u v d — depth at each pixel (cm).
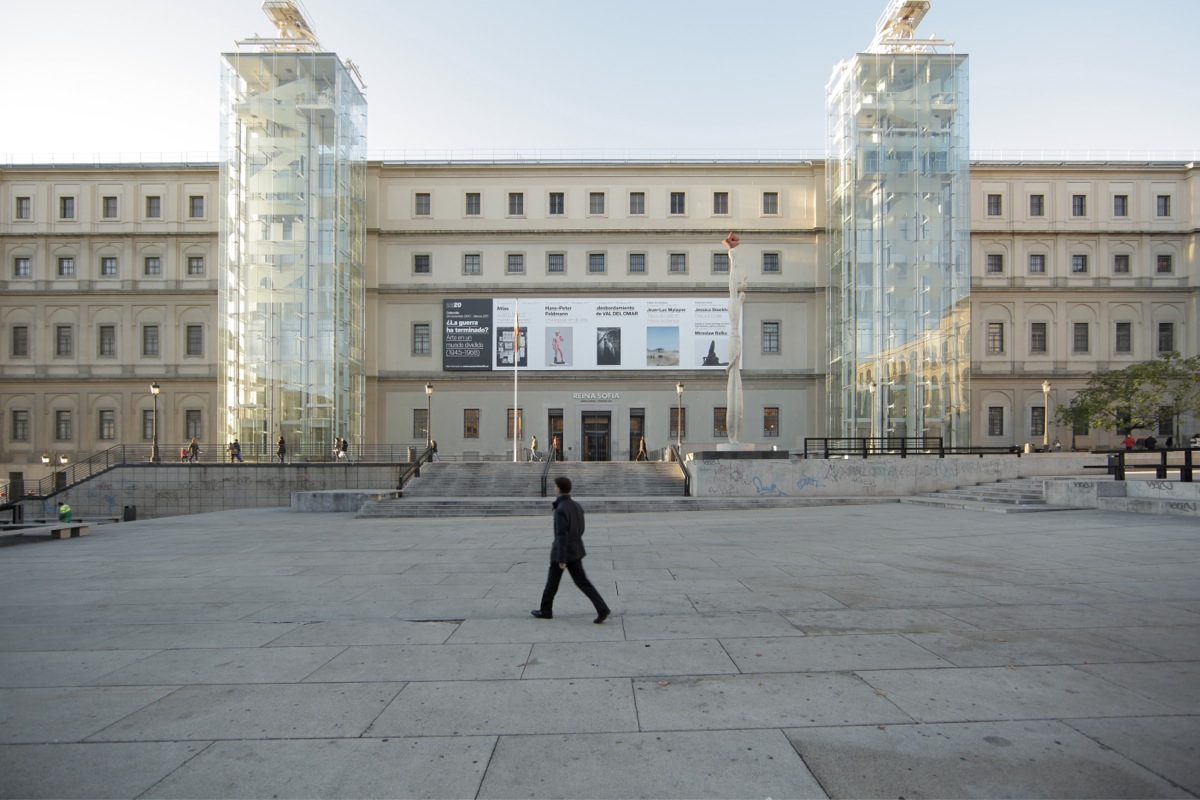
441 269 4578
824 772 400
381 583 1026
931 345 4041
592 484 2942
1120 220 4697
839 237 4369
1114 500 1750
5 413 4609
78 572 1203
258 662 623
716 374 4488
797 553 1234
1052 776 390
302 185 4147
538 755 427
